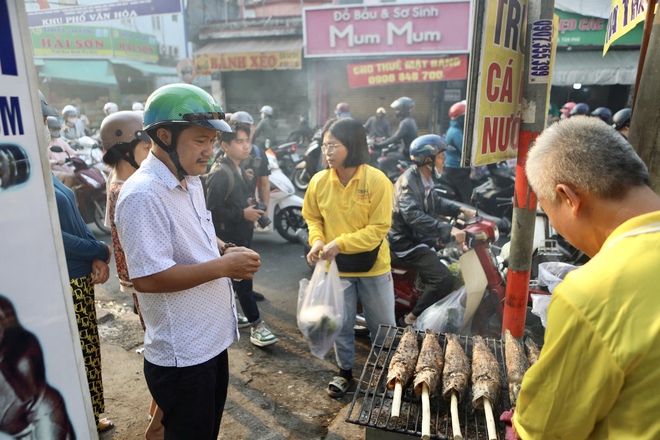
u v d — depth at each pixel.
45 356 1.05
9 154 0.94
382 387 2.00
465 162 1.86
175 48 18.16
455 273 3.43
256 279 5.02
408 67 12.94
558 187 1.19
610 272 1.03
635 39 10.50
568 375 1.07
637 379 0.99
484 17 1.73
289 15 14.77
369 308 2.98
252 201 3.68
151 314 1.80
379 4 12.62
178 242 1.78
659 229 1.05
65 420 1.11
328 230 2.89
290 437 2.66
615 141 1.16
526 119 2.13
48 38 14.08
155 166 1.75
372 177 2.74
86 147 7.72
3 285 0.94
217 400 2.06
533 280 3.36
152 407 2.48
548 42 2.03
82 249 2.25
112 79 15.59
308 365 3.39
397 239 3.45
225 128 1.71
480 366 1.92
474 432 1.78
